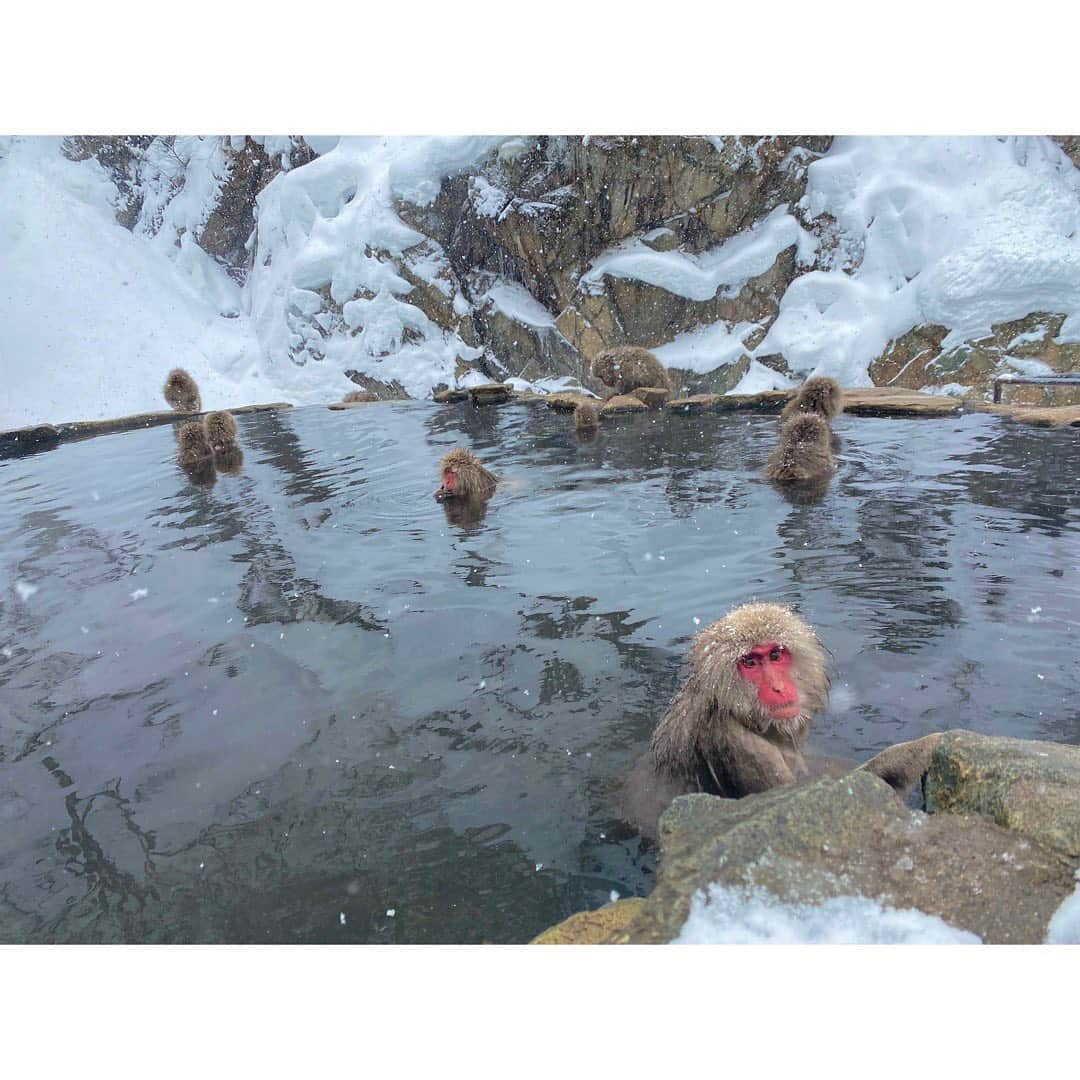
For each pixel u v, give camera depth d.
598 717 1.45
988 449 3.20
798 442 2.98
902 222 7.27
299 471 3.64
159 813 1.26
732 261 7.65
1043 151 7.16
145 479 3.71
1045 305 6.61
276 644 1.83
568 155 7.83
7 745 1.49
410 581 2.15
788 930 0.81
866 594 1.86
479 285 8.55
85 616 2.08
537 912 1.00
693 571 2.08
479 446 4.04
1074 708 1.37
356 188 9.27
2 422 8.29
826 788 0.94
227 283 10.58
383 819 1.21
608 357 5.77
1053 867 0.86
